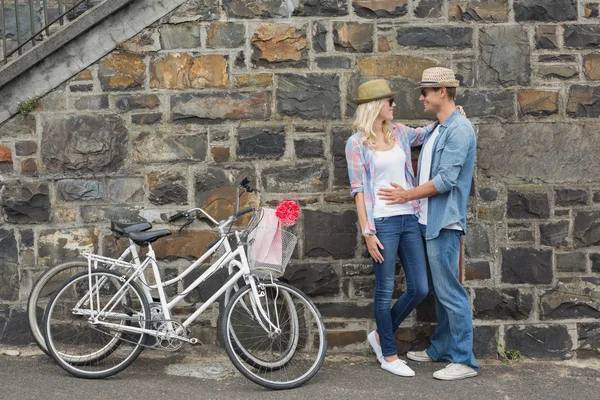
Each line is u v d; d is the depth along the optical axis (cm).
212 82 492
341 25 491
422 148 473
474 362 463
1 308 498
